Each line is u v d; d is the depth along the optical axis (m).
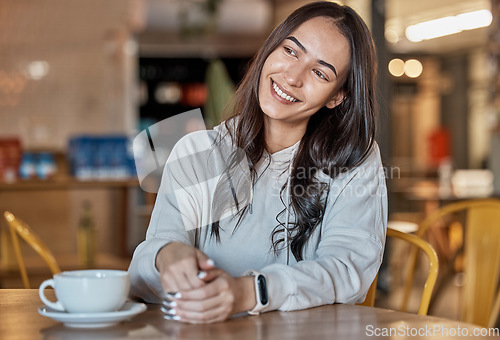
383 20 5.04
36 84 5.68
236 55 9.06
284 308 1.22
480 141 11.03
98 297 1.07
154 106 9.18
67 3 5.72
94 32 5.79
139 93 9.02
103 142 4.42
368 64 1.49
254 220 1.47
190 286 1.12
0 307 1.22
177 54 9.11
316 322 1.14
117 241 4.84
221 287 1.12
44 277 3.83
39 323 1.10
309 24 1.44
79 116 5.78
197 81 9.28
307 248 1.49
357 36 1.47
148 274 1.23
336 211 1.47
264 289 1.18
